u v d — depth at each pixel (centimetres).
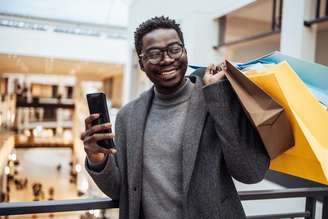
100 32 947
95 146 86
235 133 77
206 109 86
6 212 93
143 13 591
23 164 1559
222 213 81
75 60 948
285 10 257
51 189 1032
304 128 76
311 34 241
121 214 95
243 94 77
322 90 92
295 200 262
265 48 392
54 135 1484
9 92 1529
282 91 76
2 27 837
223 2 349
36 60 984
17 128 1450
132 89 666
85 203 100
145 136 93
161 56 87
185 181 81
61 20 902
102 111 86
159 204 87
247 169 77
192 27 381
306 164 83
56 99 1569
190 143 83
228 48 394
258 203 305
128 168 92
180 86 92
